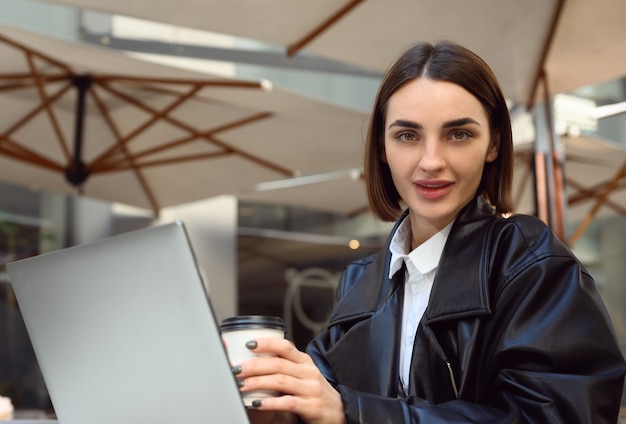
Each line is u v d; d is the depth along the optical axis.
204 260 6.86
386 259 1.27
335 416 1.01
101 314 1.02
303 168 5.21
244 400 1.00
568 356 1.03
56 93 4.49
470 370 1.09
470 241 1.16
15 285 1.09
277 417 1.11
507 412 1.02
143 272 0.97
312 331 7.18
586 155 4.96
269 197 6.16
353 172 5.83
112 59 3.81
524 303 1.07
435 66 1.12
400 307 1.22
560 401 1.00
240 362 1.02
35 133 4.84
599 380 1.01
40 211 6.25
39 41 3.63
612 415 1.02
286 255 7.19
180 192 5.58
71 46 3.63
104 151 5.03
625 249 6.36
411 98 1.12
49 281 1.05
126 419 1.02
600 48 3.39
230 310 6.91
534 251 1.10
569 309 1.05
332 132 4.72
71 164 4.67
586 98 4.89
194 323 0.95
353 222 7.26
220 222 7.00
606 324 1.05
